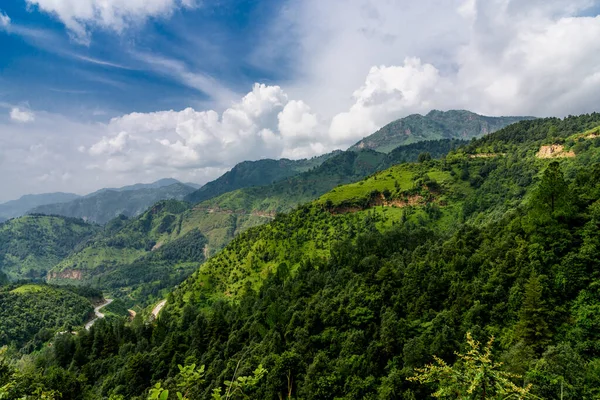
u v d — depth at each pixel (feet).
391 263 309.01
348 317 253.44
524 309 171.73
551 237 204.33
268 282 462.19
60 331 568.00
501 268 214.28
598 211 199.82
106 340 383.65
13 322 583.17
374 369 203.51
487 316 197.47
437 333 196.85
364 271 330.75
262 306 356.18
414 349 192.34
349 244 448.24
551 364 127.13
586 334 155.74
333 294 307.99
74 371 356.79
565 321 167.53
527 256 207.41
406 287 256.11
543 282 184.14
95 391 313.32
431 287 239.71
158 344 375.66
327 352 236.22
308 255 557.74
